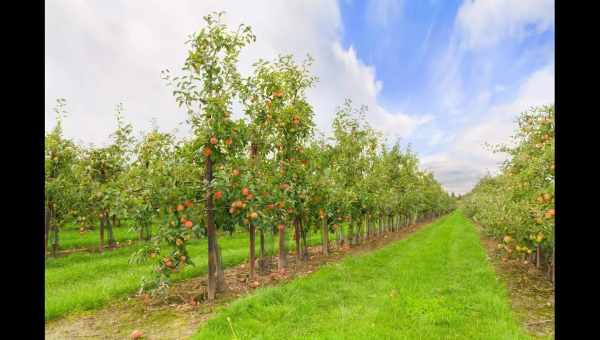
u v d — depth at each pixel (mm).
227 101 7977
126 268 11023
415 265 11359
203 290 8406
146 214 7617
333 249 15969
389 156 24156
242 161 8367
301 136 11266
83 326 6281
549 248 9328
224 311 6277
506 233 10820
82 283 9188
